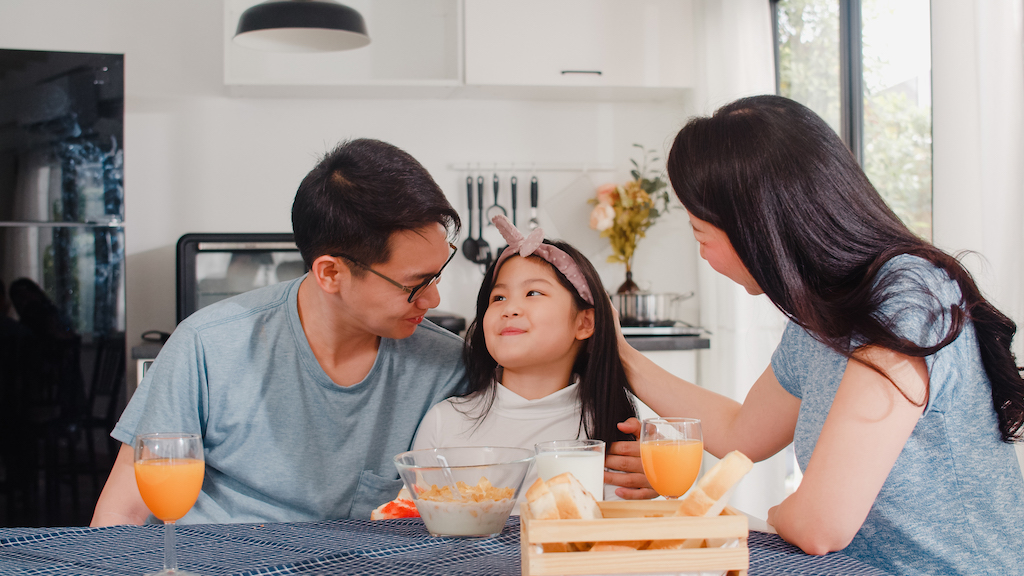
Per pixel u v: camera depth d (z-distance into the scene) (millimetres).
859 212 979
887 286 923
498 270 1436
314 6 2322
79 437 2572
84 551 892
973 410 961
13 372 2537
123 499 1222
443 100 3268
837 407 917
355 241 1123
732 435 1273
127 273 3084
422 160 3266
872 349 922
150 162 3104
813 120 994
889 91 2250
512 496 943
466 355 1454
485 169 3295
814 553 870
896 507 962
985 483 949
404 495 1223
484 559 848
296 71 3096
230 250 2637
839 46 2494
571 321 1393
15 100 2529
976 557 942
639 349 2822
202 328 1295
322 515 1314
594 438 1357
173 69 3109
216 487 1319
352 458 1322
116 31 3080
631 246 3186
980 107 1491
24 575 803
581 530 705
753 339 2641
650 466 980
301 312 1330
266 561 843
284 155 3176
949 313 916
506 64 2996
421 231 1127
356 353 1342
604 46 3035
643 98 3295
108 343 2588
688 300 3381
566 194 3336
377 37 3141
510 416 1385
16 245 2531
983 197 1481
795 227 970
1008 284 1430
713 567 709
